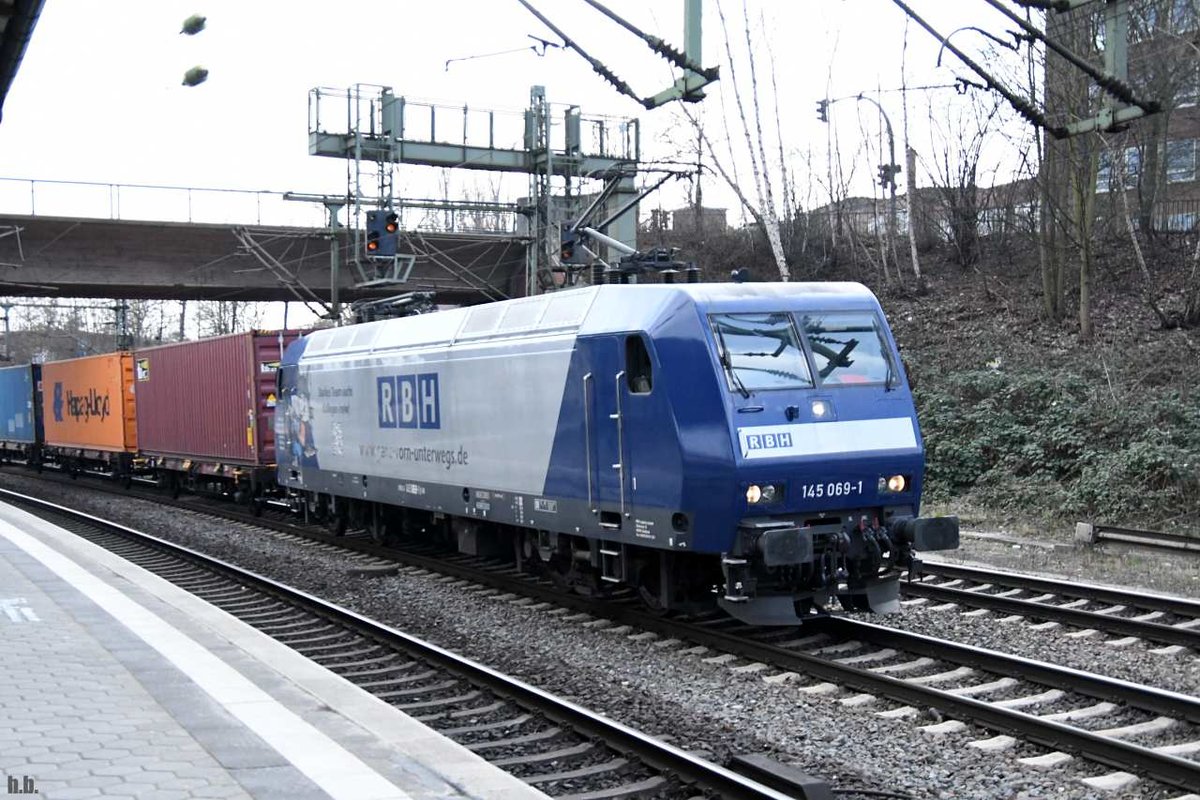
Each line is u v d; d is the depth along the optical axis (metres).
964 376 23.23
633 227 35.47
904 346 28.20
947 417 22.17
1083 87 23.09
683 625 11.08
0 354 82.69
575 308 12.20
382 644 10.91
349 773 5.73
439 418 15.05
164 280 35.00
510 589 14.09
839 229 38.38
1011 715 7.56
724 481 9.98
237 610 13.11
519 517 13.24
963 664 9.56
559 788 6.70
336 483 18.59
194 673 7.89
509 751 7.51
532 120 33.12
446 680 9.57
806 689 8.95
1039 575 14.30
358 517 18.92
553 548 12.92
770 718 8.17
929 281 33.56
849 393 10.62
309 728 6.57
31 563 13.78
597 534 11.72
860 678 8.94
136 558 17.72
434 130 32.12
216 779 5.60
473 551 15.09
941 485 21.06
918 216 38.19
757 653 10.09
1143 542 15.84
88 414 33.66
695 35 9.13
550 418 12.47
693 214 48.12
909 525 10.53
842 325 10.96
